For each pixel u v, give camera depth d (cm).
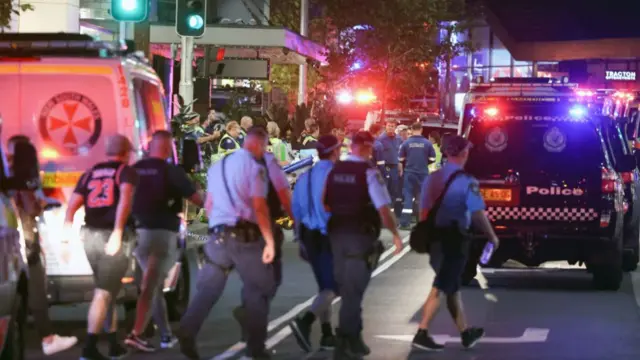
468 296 2133
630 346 1630
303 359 1529
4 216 1285
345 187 1489
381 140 3650
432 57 6731
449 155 1598
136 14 2355
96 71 1598
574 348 1612
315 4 6656
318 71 6006
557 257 2214
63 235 1584
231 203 1462
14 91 1598
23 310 1352
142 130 1650
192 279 2300
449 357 1541
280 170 1529
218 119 3512
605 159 2181
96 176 1484
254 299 1467
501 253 2216
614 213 2172
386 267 2534
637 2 10969
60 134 1600
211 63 3391
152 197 1527
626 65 12319
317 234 1562
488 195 2197
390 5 6419
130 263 1536
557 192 2181
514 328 1783
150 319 1656
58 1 3684
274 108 4094
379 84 6544
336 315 1880
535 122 2200
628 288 2261
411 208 3522
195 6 2830
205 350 1566
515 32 11562
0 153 1363
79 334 1691
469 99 2242
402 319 1853
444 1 6719
